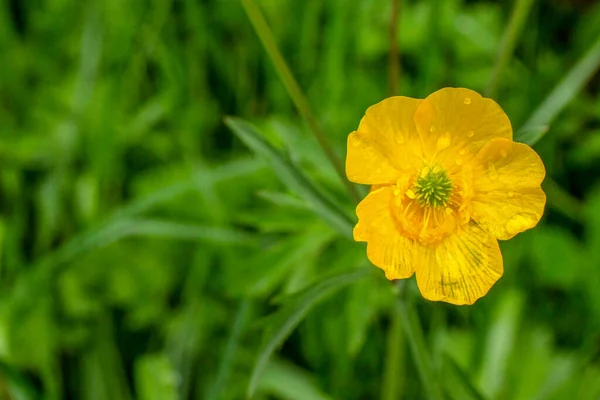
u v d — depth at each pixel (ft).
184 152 1.14
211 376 1.05
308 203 0.87
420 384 1.03
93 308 1.07
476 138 0.78
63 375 1.06
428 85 1.12
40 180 1.13
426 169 0.78
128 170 1.13
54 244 1.11
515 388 1.03
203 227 1.01
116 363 1.06
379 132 0.77
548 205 1.11
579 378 1.03
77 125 1.12
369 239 0.76
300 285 0.95
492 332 1.04
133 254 1.08
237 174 1.04
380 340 1.04
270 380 1.02
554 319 1.08
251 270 0.94
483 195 0.78
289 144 0.95
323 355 1.04
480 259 0.78
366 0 1.14
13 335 1.04
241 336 0.99
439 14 1.10
